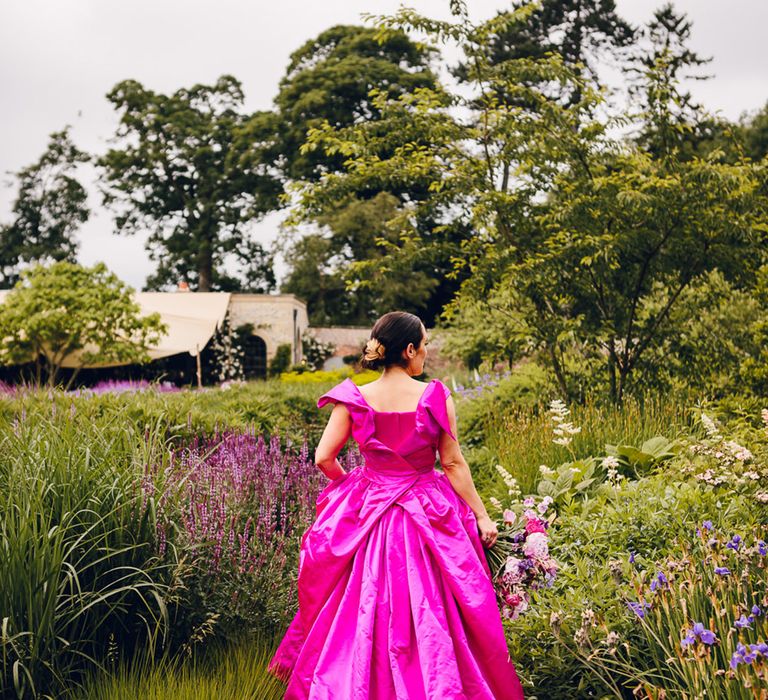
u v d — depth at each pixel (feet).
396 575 9.57
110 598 11.12
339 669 9.15
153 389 23.16
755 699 7.58
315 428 25.61
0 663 9.73
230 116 146.51
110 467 12.14
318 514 10.69
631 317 27.78
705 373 27.86
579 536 14.12
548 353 30.66
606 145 28.89
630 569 11.81
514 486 19.89
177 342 76.48
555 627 9.76
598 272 27.58
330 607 9.76
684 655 8.80
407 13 28.32
